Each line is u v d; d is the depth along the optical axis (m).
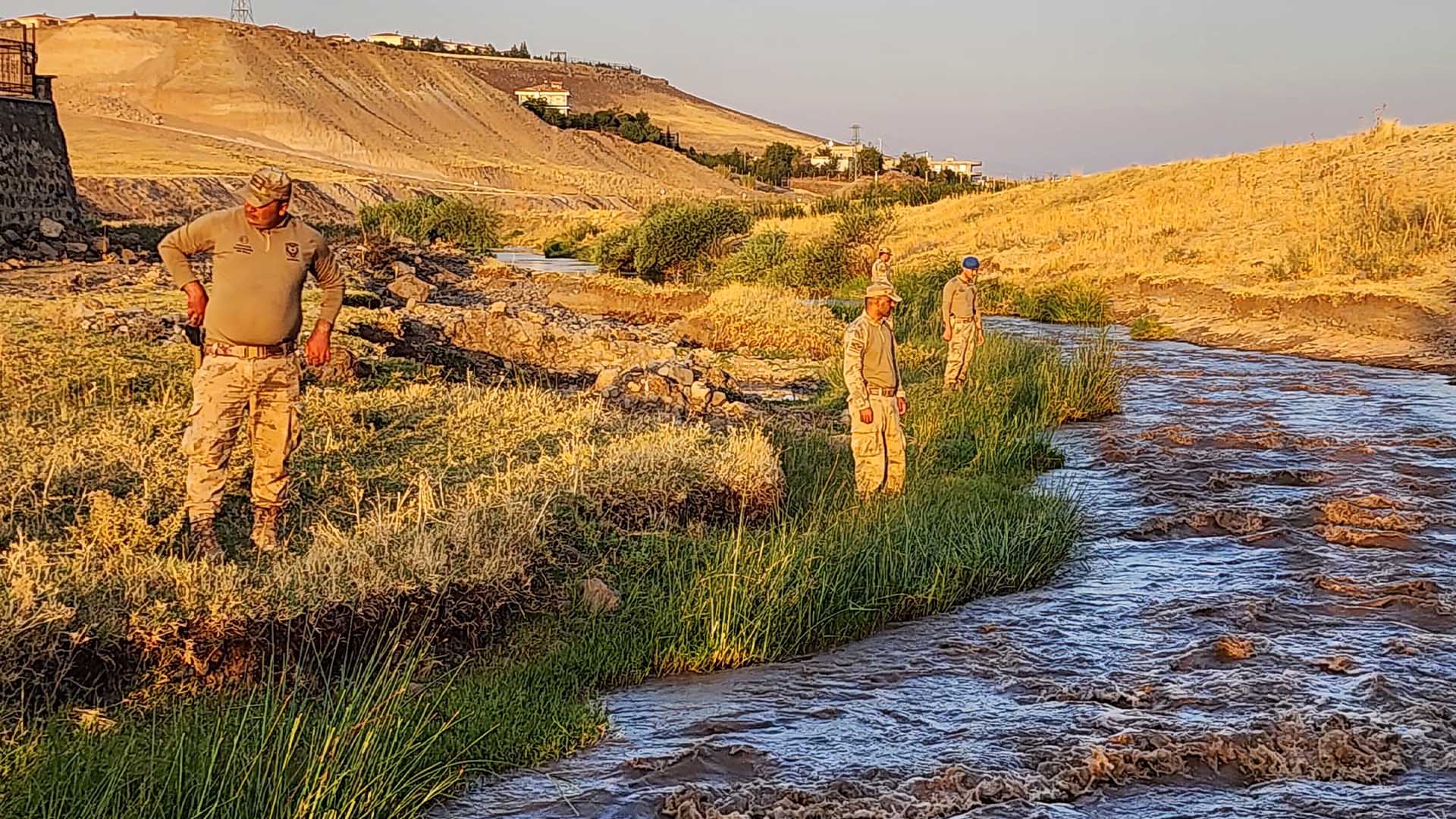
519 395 12.24
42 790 4.84
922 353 19.72
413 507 7.93
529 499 8.24
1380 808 5.21
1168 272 32.34
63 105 124.38
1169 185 47.09
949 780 5.46
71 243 26.12
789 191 166.88
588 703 6.45
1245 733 5.92
